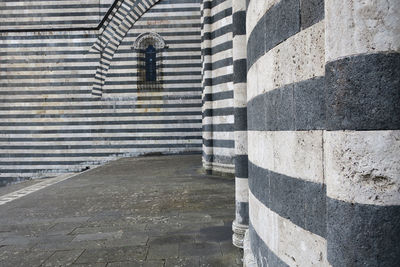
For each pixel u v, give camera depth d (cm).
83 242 424
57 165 1627
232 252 381
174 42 1623
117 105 1630
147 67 1670
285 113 210
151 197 693
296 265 200
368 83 134
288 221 208
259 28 254
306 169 188
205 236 439
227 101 948
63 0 1617
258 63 259
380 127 133
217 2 968
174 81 1627
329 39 146
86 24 1619
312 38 181
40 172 1625
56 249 401
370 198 135
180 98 1628
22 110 1622
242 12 382
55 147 1627
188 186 812
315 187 181
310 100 184
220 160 980
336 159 144
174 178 946
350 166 139
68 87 1627
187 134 1633
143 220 521
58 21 1619
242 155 395
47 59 1623
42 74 1623
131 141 1633
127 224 502
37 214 575
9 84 1620
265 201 246
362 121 136
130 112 1630
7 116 1622
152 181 903
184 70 1623
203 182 869
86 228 485
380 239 133
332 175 147
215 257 367
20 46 1620
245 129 392
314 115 181
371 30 133
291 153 203
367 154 135
